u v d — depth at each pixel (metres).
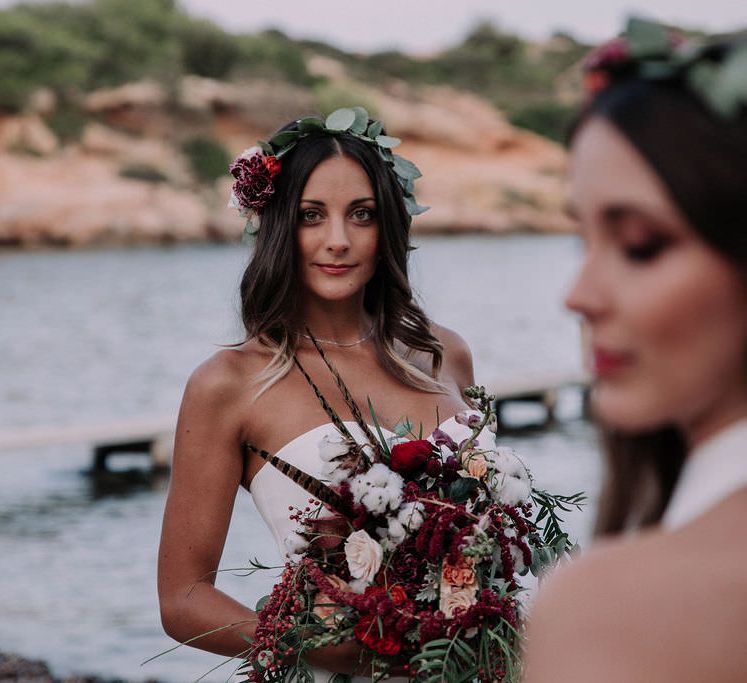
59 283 35.03
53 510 9.59
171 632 2.69
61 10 66.12
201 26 71.56
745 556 0.65
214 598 2.67
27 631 6.21
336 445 2.58
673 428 0.80
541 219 64.56
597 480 0.82
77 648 5.92
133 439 11.23
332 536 2.52
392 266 2.95
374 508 2.47
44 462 11.70
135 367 19.47
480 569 2.48
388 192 2.89
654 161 0.70
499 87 87.50
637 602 0.65
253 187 2.85
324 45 90.19
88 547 8.29
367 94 67.19
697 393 0.72
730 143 0.68
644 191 0.70
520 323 26.16
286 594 2.51
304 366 2.87
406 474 2.58
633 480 0.81
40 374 18.52
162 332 24.22
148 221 51.94
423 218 61.94
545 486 9.82
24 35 58.50
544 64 95.12
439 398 2.98
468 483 2.55
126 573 7.55
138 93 60.31
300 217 2.85
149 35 69.25
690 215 0.69
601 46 0.76
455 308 28.83
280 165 2.86
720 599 0.64
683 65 0.71
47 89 58.22
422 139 66.75
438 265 42.62
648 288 0.71
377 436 2.80
